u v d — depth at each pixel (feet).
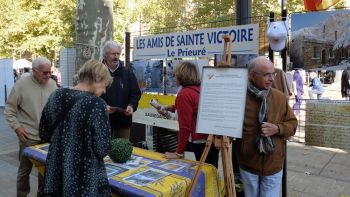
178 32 14.74
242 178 9.67
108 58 12.89
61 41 43.62
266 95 9.09
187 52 14.46
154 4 53.42
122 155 9.55
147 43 16.46
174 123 15.05
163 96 15.62
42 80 12.37
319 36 10.49
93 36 16.90
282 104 9.28
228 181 8.33
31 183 15.62
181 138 10.05
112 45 12.84
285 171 11.00
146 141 17.35
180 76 10.28
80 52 17.17
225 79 8.36
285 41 10.88
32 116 12.31
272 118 9.07
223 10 45.73
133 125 17.37
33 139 12.33
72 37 43.75
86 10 16.80
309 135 10.82
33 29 44.88
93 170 7.15
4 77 41.83
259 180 9.59
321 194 14.44
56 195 7.37
